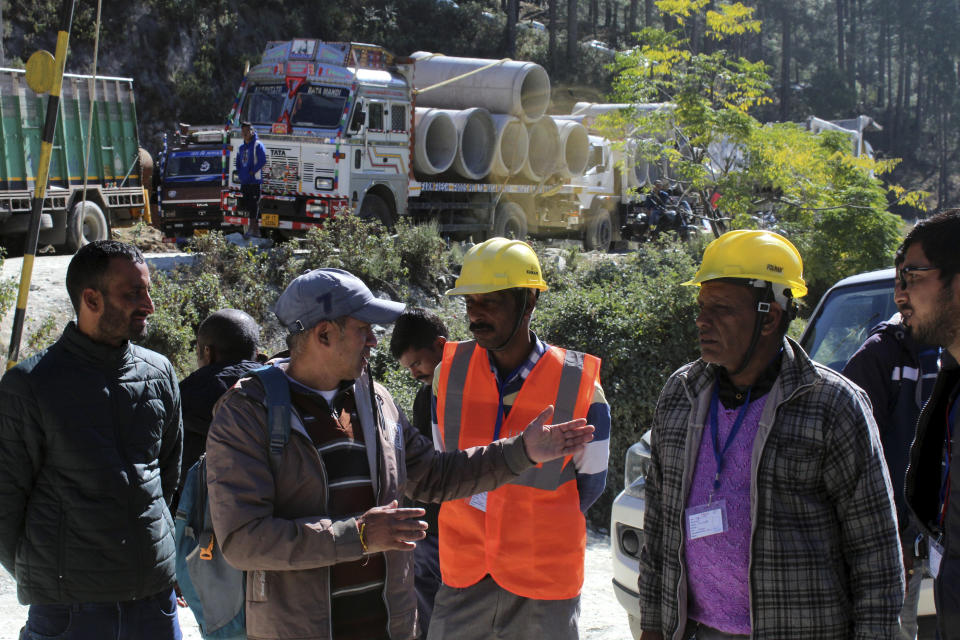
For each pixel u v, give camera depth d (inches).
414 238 523.2
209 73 1422.2
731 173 584.7
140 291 121.5
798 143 592.1
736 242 105.3
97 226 623.5
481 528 130.6
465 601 132.0
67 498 116.8
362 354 104.0
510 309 130.5
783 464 98.9
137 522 119.9
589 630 190.5
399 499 107.0
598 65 1998.0
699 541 104.7
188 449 144.3
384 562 105.5
